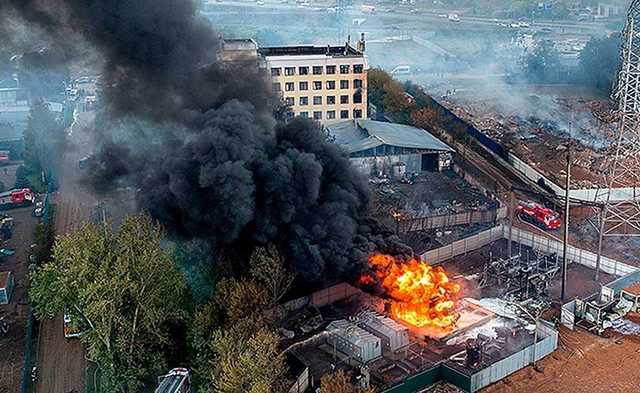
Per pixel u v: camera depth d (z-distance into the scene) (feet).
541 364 154.61
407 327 169.07
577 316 172.76
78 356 170.81
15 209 272.10
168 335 156.04
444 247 205.57
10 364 168.04
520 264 196.85
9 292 198.80
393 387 142.10
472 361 150.61
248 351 131.75
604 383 147.43
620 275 193.98
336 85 320.09
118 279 144.77
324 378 131.75
